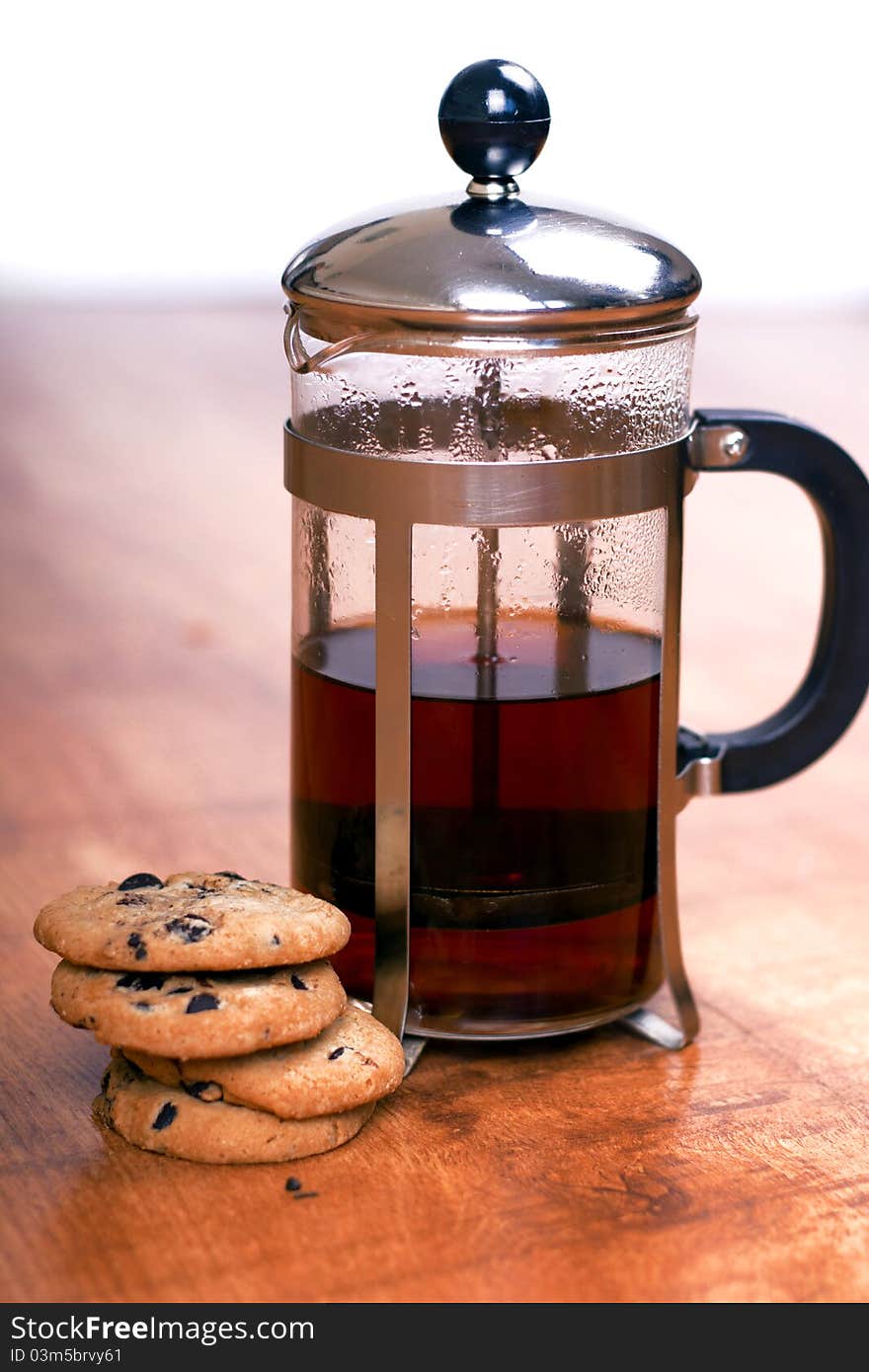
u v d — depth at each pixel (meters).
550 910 0.75
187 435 1.65
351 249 0.73
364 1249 0.68
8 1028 0.78
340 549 0.75
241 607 1.20
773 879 0.91
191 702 1.05
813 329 2.05
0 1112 0.74
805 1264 0.68
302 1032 0.70
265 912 0.72
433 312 0.71
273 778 0.97
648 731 0.76
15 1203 0.70
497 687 0.74
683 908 0.88
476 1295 0.67
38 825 0.92
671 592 0.75
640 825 0.76
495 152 0.73
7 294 2.62
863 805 0.98
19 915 0.85
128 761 0.99
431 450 0.73
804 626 1.20
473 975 0.75
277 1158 0.71
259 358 1.98
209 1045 0.69
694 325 0.75
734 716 1.05
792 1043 0.79
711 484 1.59
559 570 0.74
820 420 1.54
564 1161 0.72
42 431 1.66
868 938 0.86
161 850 0.90
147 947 0.70
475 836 0.74
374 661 0.74
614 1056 0.78
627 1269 0.68
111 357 1.98
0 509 1.42
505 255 0.71
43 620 1.17
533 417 0.72
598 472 0.73
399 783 0.74
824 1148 0.73
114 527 1.38
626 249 0.73
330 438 0.74
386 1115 0.74
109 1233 0.69
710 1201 0.71
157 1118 0.72
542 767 0.74
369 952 0.76
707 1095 0.76
